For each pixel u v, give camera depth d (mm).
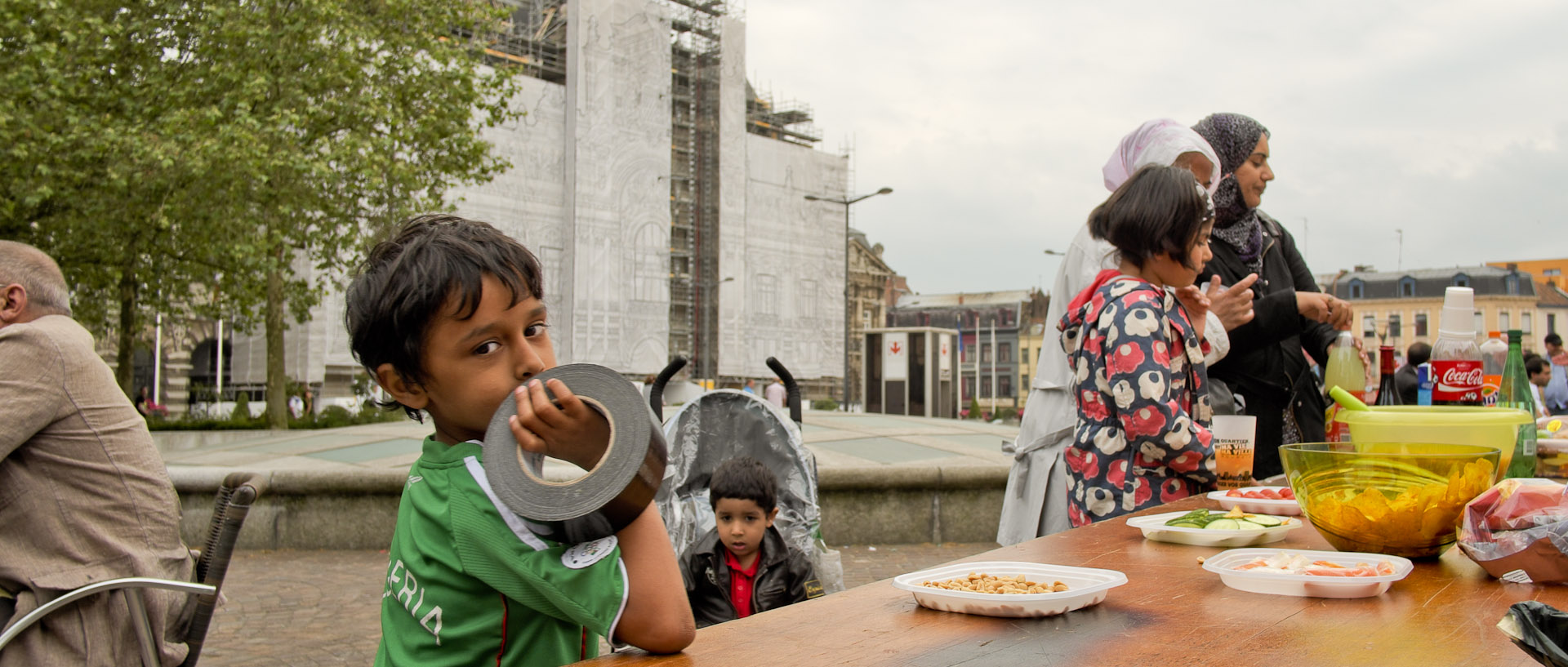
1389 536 1486
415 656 1152
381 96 19281
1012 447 3379
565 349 56188
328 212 19016
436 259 1139
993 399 73812
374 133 19297
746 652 1022
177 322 23859
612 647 1127
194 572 2355
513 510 1017
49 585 2066
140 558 2178
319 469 8102
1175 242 2508
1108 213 2646
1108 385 2371
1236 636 1050
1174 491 2363
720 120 67062
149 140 16203
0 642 1975
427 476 1189
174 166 16516
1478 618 1114
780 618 1180
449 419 1191
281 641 5117
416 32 20094
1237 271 3785
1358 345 3170
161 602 2201
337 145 18156
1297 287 4117
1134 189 2596
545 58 62312
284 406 23250
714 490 3266
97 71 16828
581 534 1090
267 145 17203
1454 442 1825
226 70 17656
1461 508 1463
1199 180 3502
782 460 3840
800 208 72125
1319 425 3662
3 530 2094
